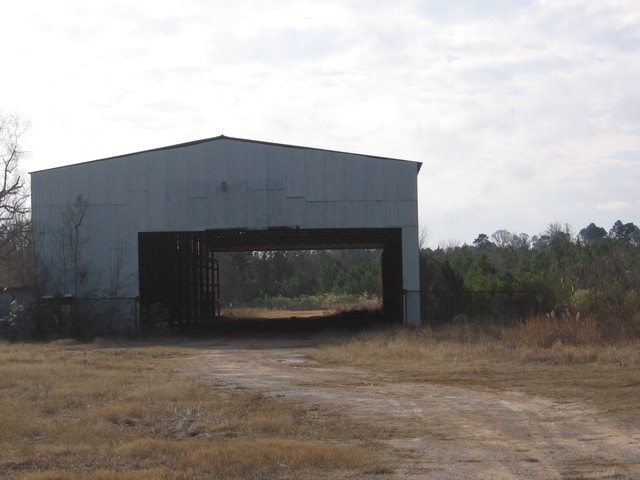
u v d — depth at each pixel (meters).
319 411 14.23
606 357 21.05
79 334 35.59
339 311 60.56
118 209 37.06
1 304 36.25
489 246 142.25
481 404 14.85
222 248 59.34
